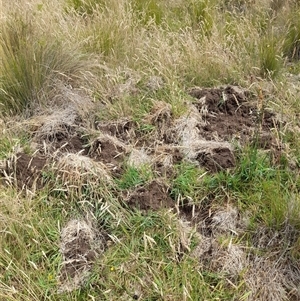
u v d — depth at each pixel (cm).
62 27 423
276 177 299
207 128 341
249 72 404
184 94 369
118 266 248
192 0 504
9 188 282
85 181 284
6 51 362
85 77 366
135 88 374
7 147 319
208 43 420
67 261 248
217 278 245
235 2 527
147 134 334
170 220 266
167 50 400
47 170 298
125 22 439
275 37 437
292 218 263
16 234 253
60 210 278
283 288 244
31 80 358
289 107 357
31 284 238
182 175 296
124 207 280
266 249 259
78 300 238
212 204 283
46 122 338
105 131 338
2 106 354
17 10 411
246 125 346
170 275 245
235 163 307
